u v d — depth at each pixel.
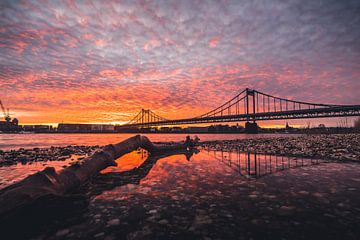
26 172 3.91
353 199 2.28
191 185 2.96
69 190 2.56
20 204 1.65
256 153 7.16
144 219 1.81
